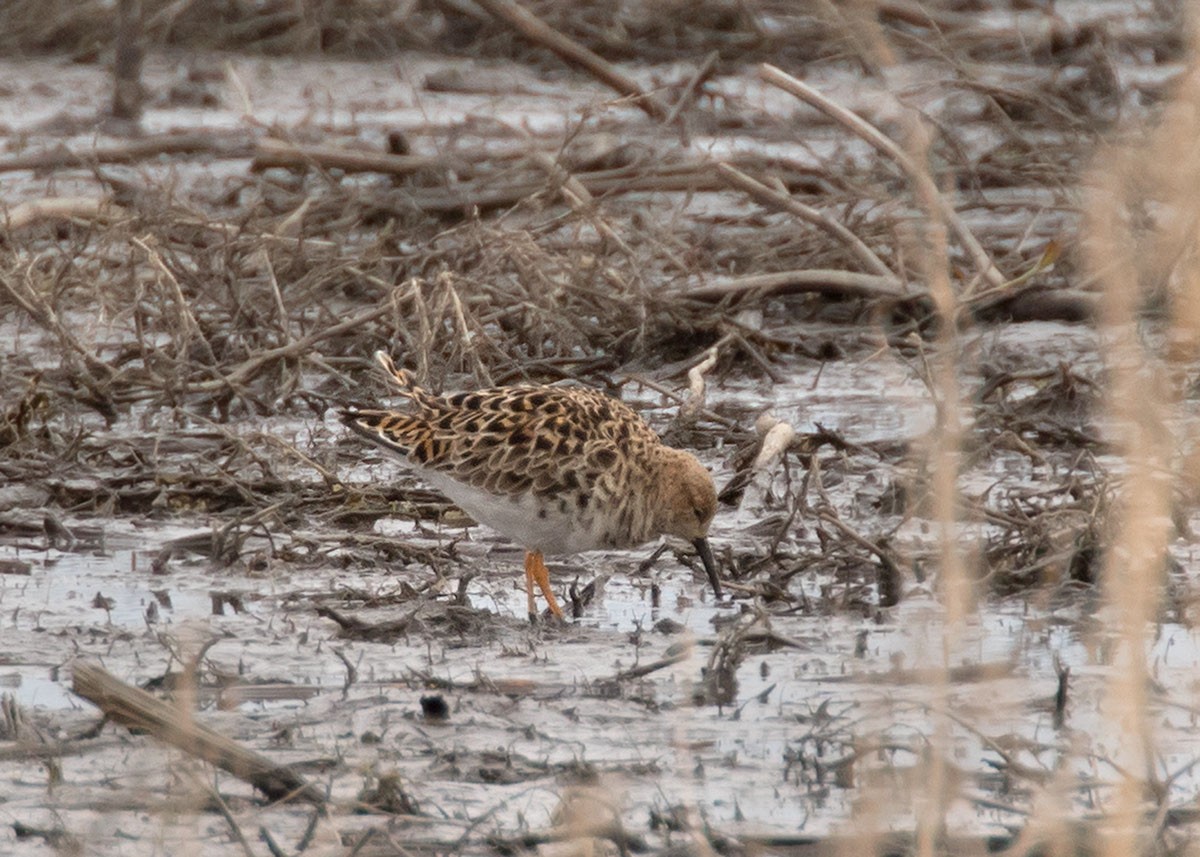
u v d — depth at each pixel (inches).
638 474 518.9
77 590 527.8
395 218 975.0
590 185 977.5
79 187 1054.4
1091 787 375.9
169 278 728.3
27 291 759.1
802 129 1190.9
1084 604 505.0
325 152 992.2
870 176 959.0
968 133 1085.1
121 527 594.2
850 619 500.7
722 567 555.5
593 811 360.2
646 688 445.4
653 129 1117.7
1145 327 678.5
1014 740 398.9
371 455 669.3
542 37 1128.2
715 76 1321.4
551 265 836.0
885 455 671.1
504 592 538.0
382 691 442.6
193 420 703.1
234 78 1197.7
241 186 1010.1
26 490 621.3
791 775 387.9
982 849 336.2
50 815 365.4
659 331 814.5
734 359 813.9
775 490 637.3
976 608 497.4
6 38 1530.5
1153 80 1226.0
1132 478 382.9
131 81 1247.5
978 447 660.7
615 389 751.7
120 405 732.0
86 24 1542.8
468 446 516.4
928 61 1095.0
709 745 406.6
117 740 408.5
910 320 822.5
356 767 391.2
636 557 573.0
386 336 778.8
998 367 773.3
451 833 356.5
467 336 694.5
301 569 551.5
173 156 1133.7
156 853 343.0
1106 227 437.1
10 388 737.0
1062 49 1268.5
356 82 1443.2
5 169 1057.5
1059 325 845.2
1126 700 354.6
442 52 1533.0
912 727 412.8
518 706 433.1
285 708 430.6
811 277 836.0
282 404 729.0
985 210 1032.8
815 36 1325.0
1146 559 361.1
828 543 546.3
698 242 918.4
